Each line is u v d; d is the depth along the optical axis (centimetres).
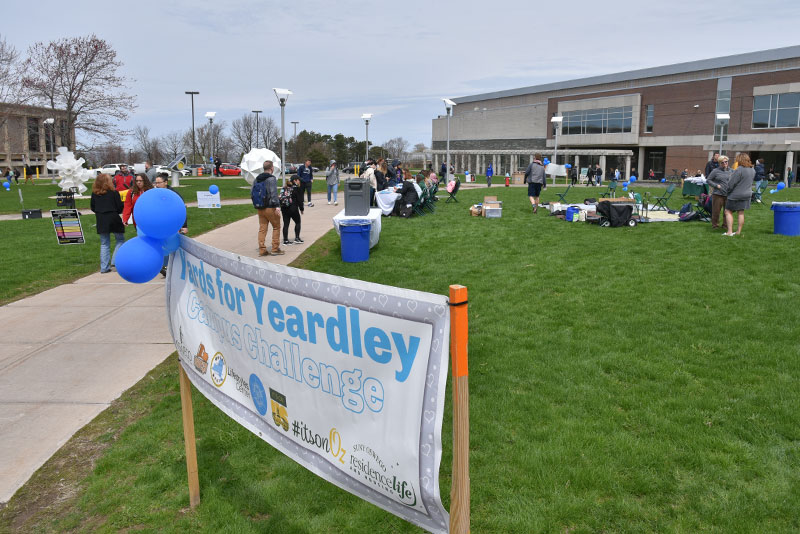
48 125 5250
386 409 207
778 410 408
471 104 8162
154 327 680
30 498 344
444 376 183
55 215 1120
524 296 740
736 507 310
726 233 1195
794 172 4359
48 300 819
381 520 314
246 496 339
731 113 5125
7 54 3888
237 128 8631
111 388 499
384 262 988
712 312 645
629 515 308
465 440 189
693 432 384
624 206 1334
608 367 498
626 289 758
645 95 5766
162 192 313
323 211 1956
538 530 298
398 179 2181
